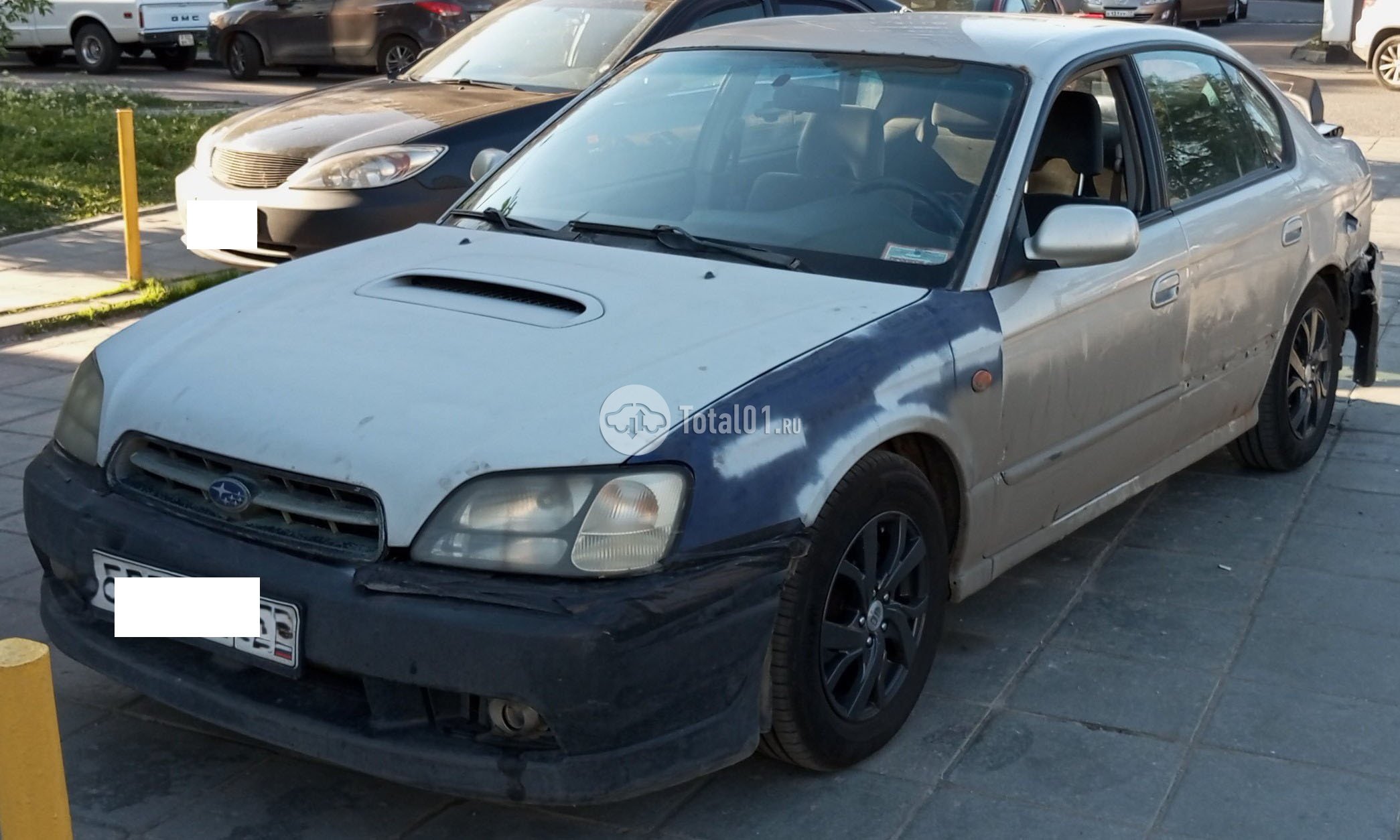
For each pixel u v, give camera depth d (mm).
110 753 3484
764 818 3270
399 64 18906
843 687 3393
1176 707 3793
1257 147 5168
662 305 3410
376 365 3168
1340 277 5617
